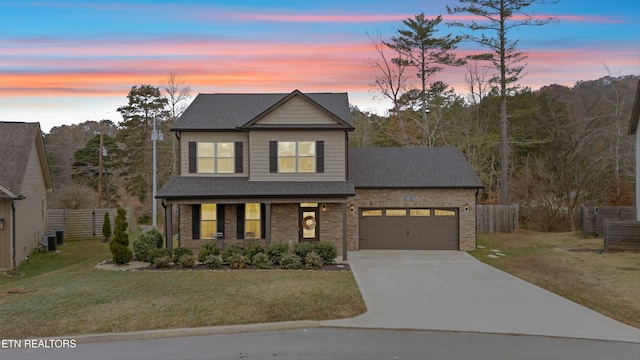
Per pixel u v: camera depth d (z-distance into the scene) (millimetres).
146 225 39188
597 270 15516
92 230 29828
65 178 51469
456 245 22016
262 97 23625
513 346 8344
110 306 10664
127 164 47312
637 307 10914
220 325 9445
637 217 23078
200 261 17359
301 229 21281
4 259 18672
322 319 9898
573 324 9656
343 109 22250
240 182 20422
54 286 13195
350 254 20734
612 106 34562
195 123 21078
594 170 30562
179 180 20625
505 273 15898
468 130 39281
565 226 30484
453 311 10742
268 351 8109
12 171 20172
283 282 13461
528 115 38031
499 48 31969
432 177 22484
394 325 9586
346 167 20891
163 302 10984
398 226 22156
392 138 38719
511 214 27922
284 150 20594
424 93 37156
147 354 8008
